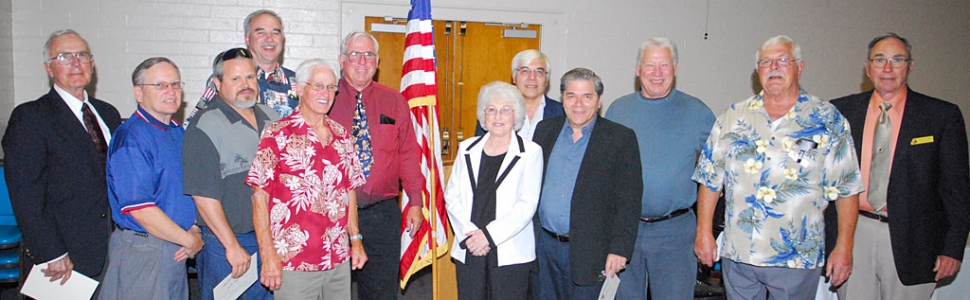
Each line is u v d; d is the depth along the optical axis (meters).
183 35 4.39
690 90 5.22
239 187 2.16
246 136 2.19
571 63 5.00
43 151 2.19
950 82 5.67
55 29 4.20
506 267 2.26
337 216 2.18
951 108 2.35
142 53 4.34
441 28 4.80
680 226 2.51
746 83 5.30
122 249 2.12
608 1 5.02
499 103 2.23
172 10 4.36
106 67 4.29
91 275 2.29
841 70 5.45
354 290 3.83
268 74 2.80
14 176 2.15
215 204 2.08
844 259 2.28
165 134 2.17
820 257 2.27
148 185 2.06
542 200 2.38
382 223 2.65
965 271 2.84
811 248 2.23
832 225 2.42
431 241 2.80
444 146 4.93
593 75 2.33
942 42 5.61
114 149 2.07
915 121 2.35
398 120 2.71
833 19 5.39
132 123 2.10
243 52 2.21
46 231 2.17
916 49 5.57
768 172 2.23
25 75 4.17
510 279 2.26
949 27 5.61
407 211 2.88
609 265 2.31
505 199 2.25
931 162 2.35
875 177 2.40
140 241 2.12
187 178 2.07
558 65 4.99
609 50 5.05
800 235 2.22
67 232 2.23
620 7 5.04
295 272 2.11
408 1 4.68
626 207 2.30
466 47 4.86
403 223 2.88
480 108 2.30
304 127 2.11
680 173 2.50
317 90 2.08
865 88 5.49
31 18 4.15
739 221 2.30
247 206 2.19
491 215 2.26
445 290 2.99
